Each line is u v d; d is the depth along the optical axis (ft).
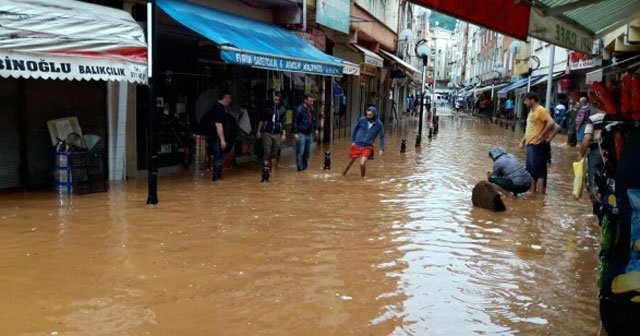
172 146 41.55
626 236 13.04
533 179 37.11
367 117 42.75
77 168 30.86
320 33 61.67
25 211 26.55
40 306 15.74
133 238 22.75
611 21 29.14
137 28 31.63
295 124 44.73
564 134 96.12
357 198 33.63
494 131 112.37
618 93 14.88
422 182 41.01
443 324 15.65
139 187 34.01
